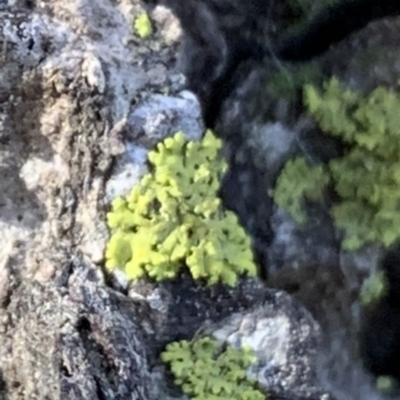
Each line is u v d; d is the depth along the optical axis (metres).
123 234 0.18
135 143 0.18
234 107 0.19
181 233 0.18
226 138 0.19
